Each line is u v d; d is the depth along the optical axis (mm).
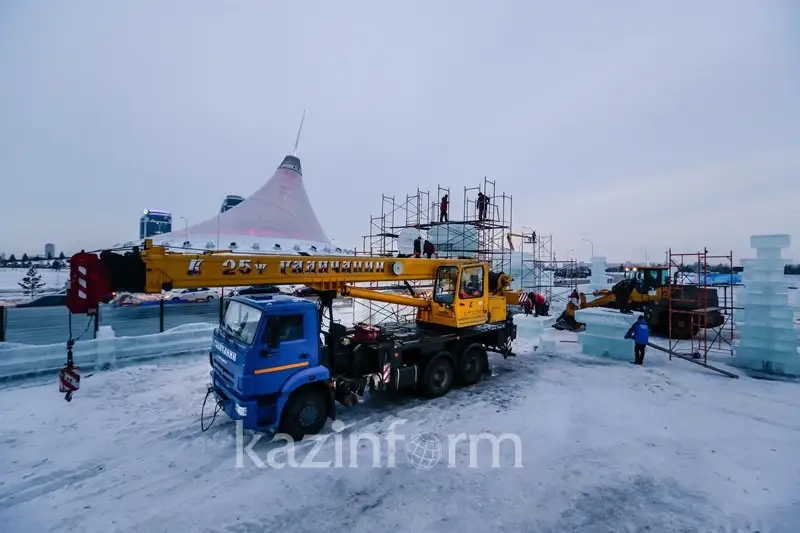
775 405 7902
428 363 8203
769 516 4500
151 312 19797
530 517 4449
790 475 5371
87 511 4473
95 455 5664
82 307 5023
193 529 4191
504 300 10375
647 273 15719
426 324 9664
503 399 8203
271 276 6539
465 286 8969
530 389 8844
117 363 9672
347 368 7691
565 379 9586
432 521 4359
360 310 20641
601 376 9812
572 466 5559
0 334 9695
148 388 8273
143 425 6605
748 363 10758
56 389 8031
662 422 7066
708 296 14352
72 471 5262
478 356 9352
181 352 10703
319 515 4453
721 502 4766
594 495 4883
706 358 11070
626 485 5105
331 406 6625
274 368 5922
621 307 15859
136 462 5504
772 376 9922
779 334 10391
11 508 4500
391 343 7812
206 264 5832
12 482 4984
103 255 5156
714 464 5648
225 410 6152
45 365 8773
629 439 6402
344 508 4586
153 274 5363
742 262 11086
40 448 5812
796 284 33031
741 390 8820
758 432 6684
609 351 11883
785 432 6691
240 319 6434
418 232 17797
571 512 4551
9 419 6715
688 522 4398
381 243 21328
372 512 4516
